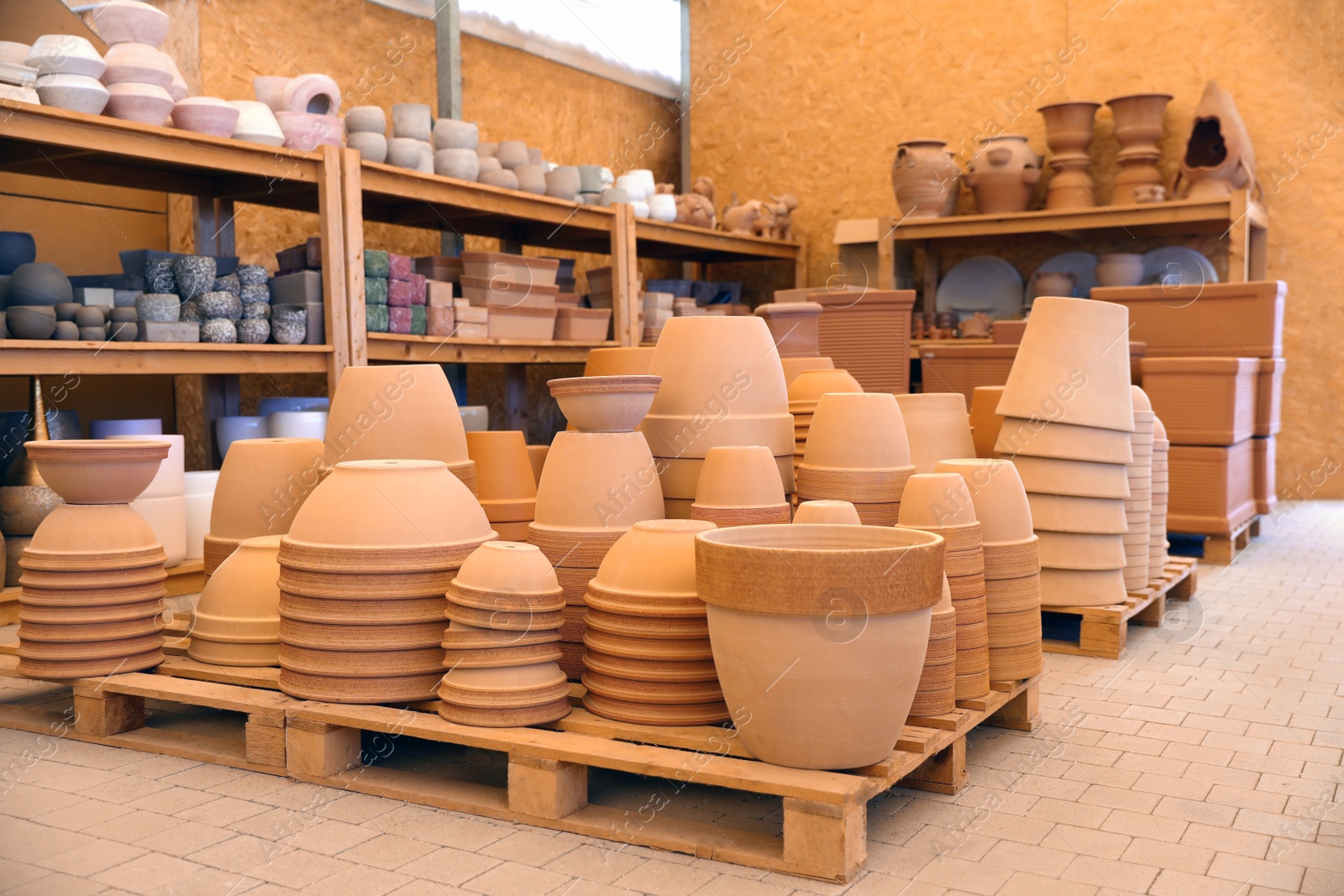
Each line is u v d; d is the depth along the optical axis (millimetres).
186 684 2568
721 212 9203
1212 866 1891
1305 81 7004
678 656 2182
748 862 1892
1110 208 6730
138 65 3961
